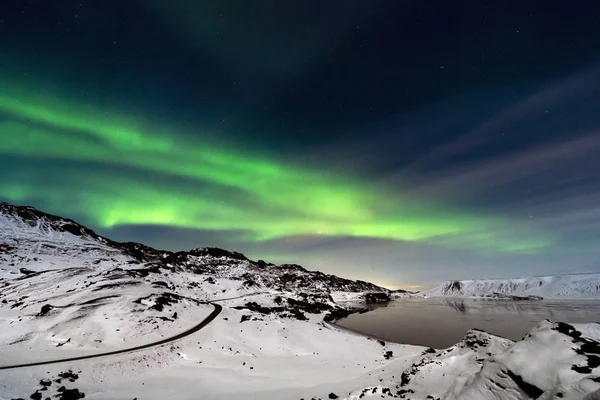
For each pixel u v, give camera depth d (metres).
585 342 15.39
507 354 16.48
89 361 34.41
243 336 57.00
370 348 59.06
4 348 36.62
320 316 123.62
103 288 67.25
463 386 17.41
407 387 24.61
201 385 30.84
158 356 40.12
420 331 93.25
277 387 30.09
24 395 22.94
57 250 125.38
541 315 137.62
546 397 12.20
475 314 149.75
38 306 55.16
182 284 109.62
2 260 99.81
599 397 9.59
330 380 33.28
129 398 25.58
